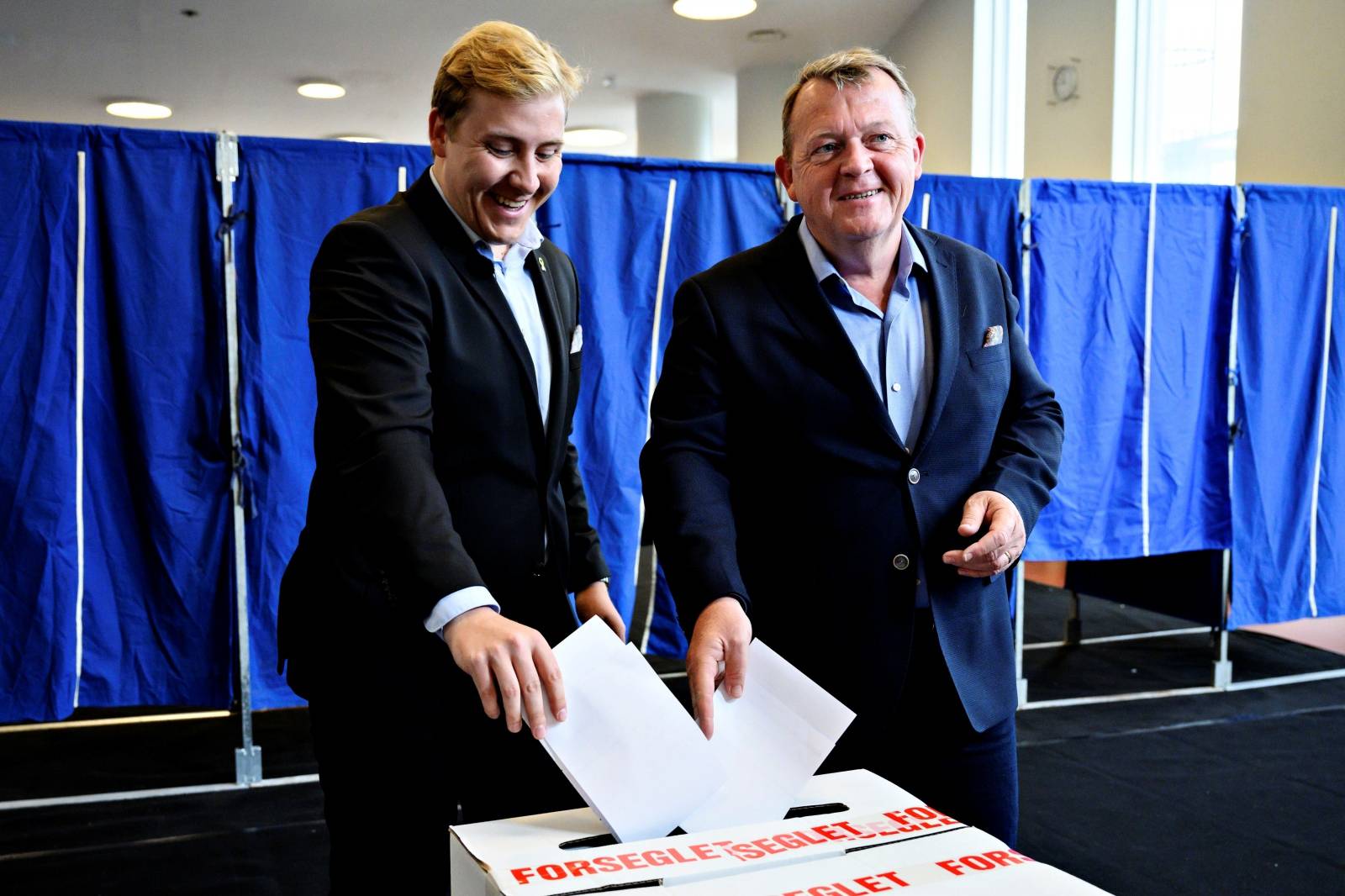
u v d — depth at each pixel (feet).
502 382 4.46
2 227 9.26
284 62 24.44
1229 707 12.59
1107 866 8.47
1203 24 16.08
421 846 4.52
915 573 4.76
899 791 3.42
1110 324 12.00
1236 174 15.40
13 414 9.37
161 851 8.84
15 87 26.27
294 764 10.73
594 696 3.13
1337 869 8.41
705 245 10.82
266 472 9.89
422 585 3.60
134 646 9.80
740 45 23.90
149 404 9.62
